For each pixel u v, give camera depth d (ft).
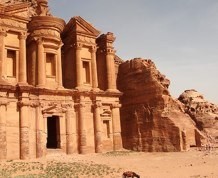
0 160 104.88
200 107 171.73
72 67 139.95
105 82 146.61
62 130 124.57
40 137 116.47
